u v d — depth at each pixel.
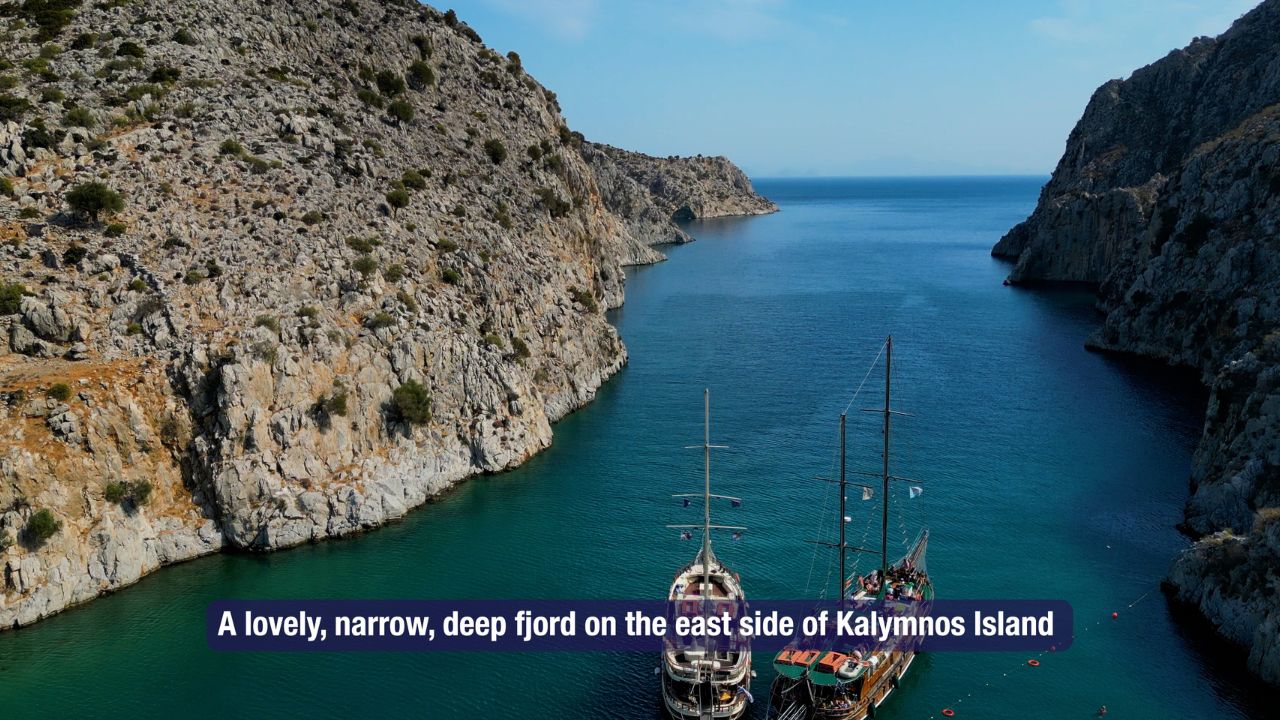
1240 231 120.12
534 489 80.38
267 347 71.88
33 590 57.78
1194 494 72.06
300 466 71.06
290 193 89.94
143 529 64.50
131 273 74.50
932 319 160.00
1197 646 53.97
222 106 97.69
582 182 163.75
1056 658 53.22
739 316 166.00
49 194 78.12
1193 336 120.38
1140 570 63.47
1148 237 149.25
